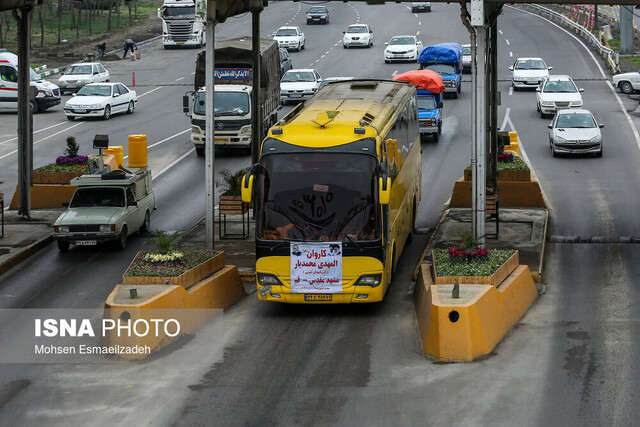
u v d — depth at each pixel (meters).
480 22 24.50
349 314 22.72
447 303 19.56
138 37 95.88
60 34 92.88
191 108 47.91
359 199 21.73
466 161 42.81
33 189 35.69
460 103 60.00
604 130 50.31
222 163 44.38
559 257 27.64
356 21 100.81
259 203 22.03
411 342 20.52
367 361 19.31
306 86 60.56
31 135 33.50
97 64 68.88
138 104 63.22
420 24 95.75
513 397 17.14
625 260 27.09
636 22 93.50
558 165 42.19
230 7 28.56
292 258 21.80
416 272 25.39
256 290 25.14
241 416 16.50
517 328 21.34
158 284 21.61
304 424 16.11
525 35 87.75
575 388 17.50
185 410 16.83
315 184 21.81
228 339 20.94
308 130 22.38
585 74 68.88
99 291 24.86
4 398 17.58
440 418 16.28
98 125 55.81
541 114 54.88
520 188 33.56
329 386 17.89
